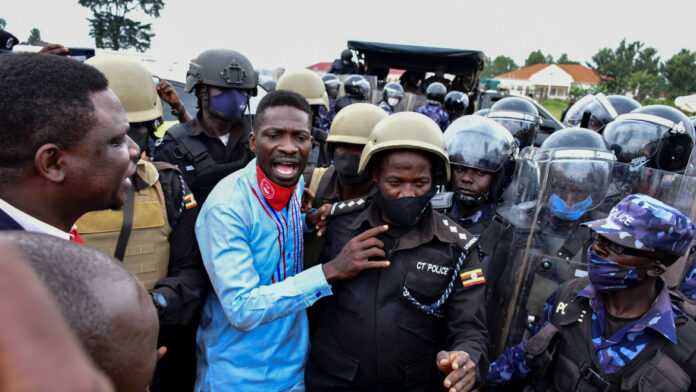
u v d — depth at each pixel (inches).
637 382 63.8
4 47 179.5
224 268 69.1
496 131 107.2
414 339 72.0
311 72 193.5
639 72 2738.7
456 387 60.6
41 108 42.6
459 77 451.8
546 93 2945.4
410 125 73.0
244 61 121.9
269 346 74.4
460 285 72.7
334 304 75.2
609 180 91.0
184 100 218.8
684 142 119.9
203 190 118.1
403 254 73.3
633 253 63.6
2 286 9.9
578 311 71.3
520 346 76.8
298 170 74.4
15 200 44.2
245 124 128.3
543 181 90.9
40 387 9.3
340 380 73.4
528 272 88.4
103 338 23.3
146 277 78.8
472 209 110.3
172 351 90.6
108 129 46.7
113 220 76.3
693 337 63.6
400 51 434.0
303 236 87.4
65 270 22.9
